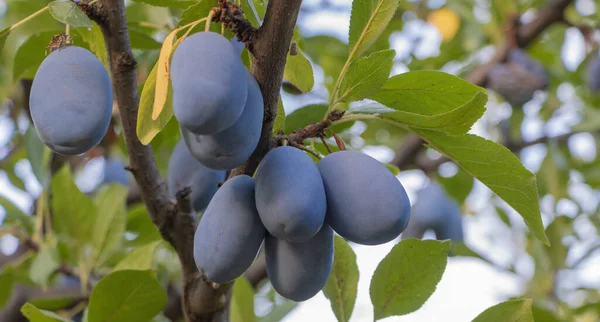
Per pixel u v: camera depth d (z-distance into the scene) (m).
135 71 0.78
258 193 0.72
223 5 0.73
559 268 1.33
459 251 1.14
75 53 0.74
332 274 0.86
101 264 1.05
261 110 0.72
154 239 1.09
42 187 1.09
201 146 0.71
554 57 1.67
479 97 0.76
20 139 1.41
